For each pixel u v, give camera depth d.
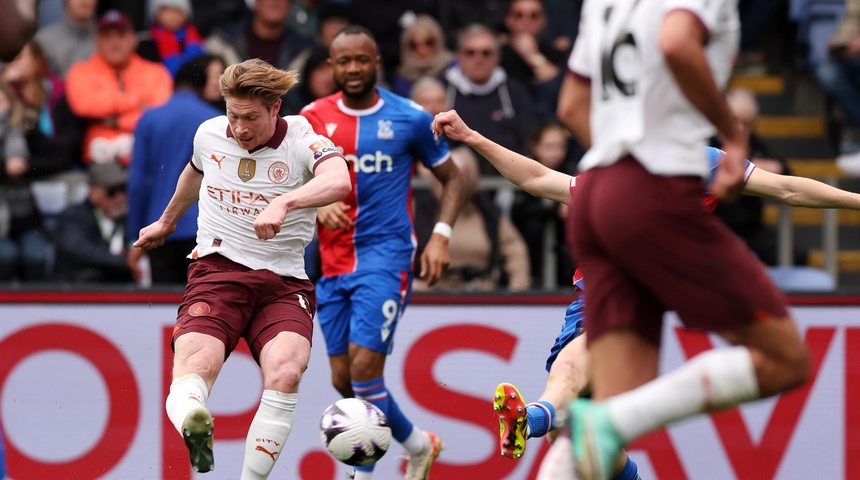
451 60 31.72
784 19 37.50
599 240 11.73
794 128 36.88
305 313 17.31
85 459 24.70
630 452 25.02
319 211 21.55
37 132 28.36
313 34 33.22
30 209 28.22
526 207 26.98
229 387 24.78
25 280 28.11
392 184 21.86
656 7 11.31
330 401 24.88
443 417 24.84
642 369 11.94
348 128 21.78
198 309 16.84
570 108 12.45
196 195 17.94
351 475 22.36
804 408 25.06
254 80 16.25
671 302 11.54
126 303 24.78
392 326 21.61
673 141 11.36
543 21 33.59
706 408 11.25
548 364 19.02
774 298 11.38
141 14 33.25
